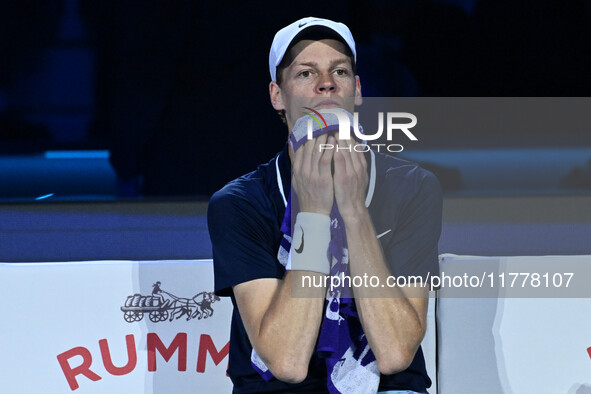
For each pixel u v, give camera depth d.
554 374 6.31
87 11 11.85
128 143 11.65
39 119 12.41
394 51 11.72
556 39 11.98
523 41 11.95
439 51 11.82
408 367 5.88
